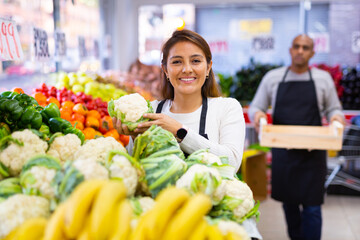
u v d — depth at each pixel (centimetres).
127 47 584
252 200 142
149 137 143
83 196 85
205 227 92
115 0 568
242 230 120
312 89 346
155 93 464
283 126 332
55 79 373
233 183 139
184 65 189
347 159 462
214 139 196
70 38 440
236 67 700
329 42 681
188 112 204
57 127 166
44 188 113
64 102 249
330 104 352
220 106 203
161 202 89
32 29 280
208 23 707
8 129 157
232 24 698
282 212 442
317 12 680
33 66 355
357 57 677
